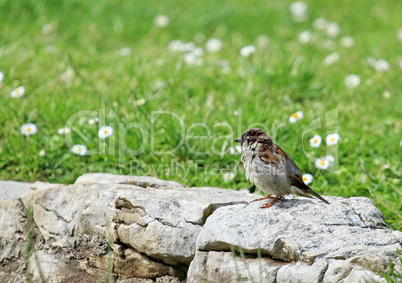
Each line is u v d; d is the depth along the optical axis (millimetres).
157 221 7980
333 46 17766
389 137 12305
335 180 11000
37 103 13383
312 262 6680
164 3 20750
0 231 9078
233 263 7164
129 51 16516
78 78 14977
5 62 15594
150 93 13570
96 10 20000
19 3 19781
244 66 15305
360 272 6383
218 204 8164
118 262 8195
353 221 7520
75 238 8500
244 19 19906
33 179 11156
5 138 12188
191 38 18625
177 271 7980
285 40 18328
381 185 10664
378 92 14633
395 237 6984
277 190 7852
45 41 18047
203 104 13414
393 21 20203
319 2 21922
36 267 8461
